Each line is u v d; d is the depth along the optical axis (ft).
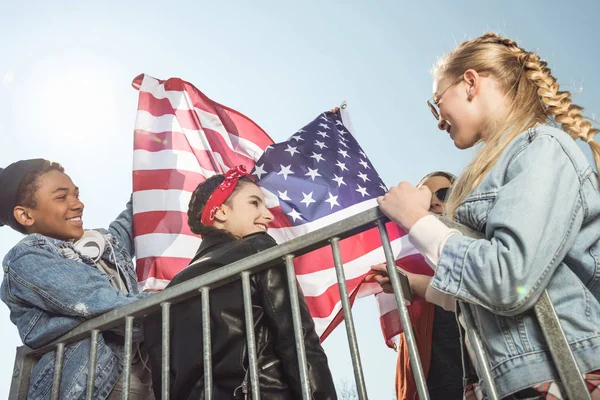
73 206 10.15
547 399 4.56
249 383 6.33
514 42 6.40
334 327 11.82
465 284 4.91
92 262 9.51
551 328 4.63
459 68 6.37
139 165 14.14
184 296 7.09
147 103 15.21
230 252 7.40
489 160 5.67
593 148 5.39
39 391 8.23
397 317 11.80
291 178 14.01
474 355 5.40
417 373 5.35
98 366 8.18
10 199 9.98
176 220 13.24
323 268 12.55
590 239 4.96
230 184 9.12
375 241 12.66
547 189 4.87
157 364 7.37
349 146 15.35
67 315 8.22
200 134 15.14
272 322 6.54
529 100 5.96
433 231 5.32
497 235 4.90
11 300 8.77
